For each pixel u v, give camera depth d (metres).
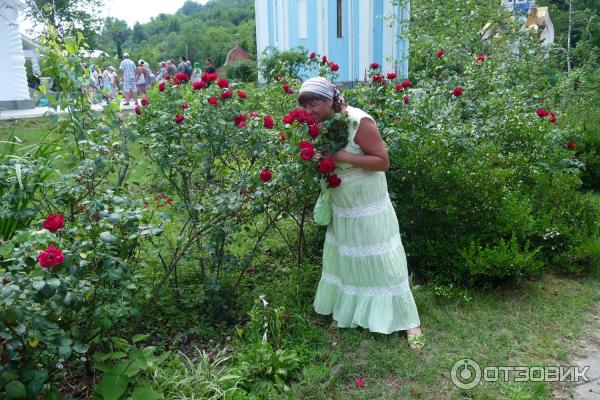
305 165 2.99
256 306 3.17
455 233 4.00
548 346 3.18
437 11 8.38
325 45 18.34
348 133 2.94
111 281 2.38
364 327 3.26
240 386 2.72
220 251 3.42
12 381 2.07
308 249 4.39
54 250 1.97
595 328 3.41
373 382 2.85
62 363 2.55
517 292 3.90
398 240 3.27
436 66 6.05
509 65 7.37
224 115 3.18
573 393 2.74
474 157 4.12
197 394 2.58
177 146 3.23
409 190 4.06
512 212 3.93
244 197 3.14
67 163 3.43
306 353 3.03
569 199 4.61
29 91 18.09
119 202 2.53
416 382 2.84
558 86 7.97
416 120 4.28
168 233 4.34
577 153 6.45
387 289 3.20
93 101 3.22
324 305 3.44
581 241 4.26
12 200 2.73
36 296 2.01
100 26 27.19
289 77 5.22
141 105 3.67
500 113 5.15
